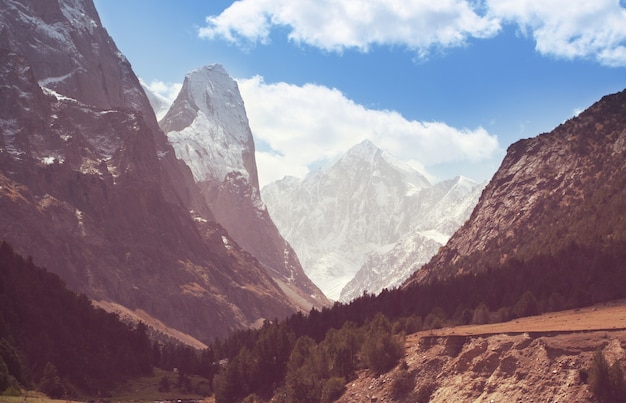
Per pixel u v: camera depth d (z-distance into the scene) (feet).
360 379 501.97
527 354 404.36
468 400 407.44
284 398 530.68
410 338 530.68
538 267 647.15
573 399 361.71
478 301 634.02
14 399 517.96
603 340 383.04
